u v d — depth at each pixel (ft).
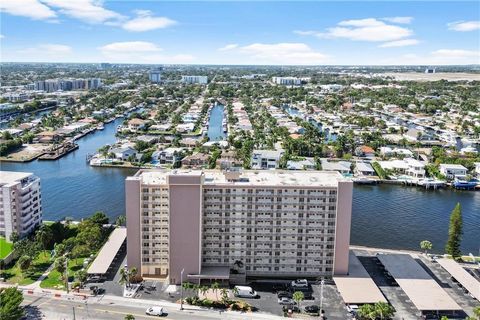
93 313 561.84
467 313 572.10
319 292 624.18
